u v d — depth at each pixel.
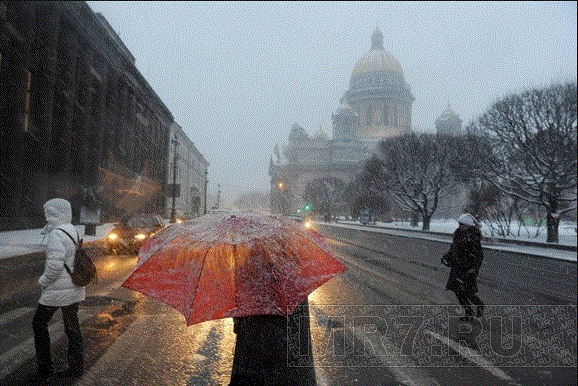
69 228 4.61
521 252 21.56
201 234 2.91
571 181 26.16
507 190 30.83
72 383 4.47
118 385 4.45
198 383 4.54
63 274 4.55
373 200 60.81
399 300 8.84
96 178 34.81
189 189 85.19
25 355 5.28
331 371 4.95
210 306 2.75
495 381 4.75
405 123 148.50
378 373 4.92
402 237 34.38
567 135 25.45
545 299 9.52
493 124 29.03
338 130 141.50
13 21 23.56
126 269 12.56
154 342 5.93
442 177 41.81
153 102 51.88
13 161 23.81
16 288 9.52
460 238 7.37
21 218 24.36
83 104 32.94
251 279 2.77
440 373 4.95
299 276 2.85
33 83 26.44
